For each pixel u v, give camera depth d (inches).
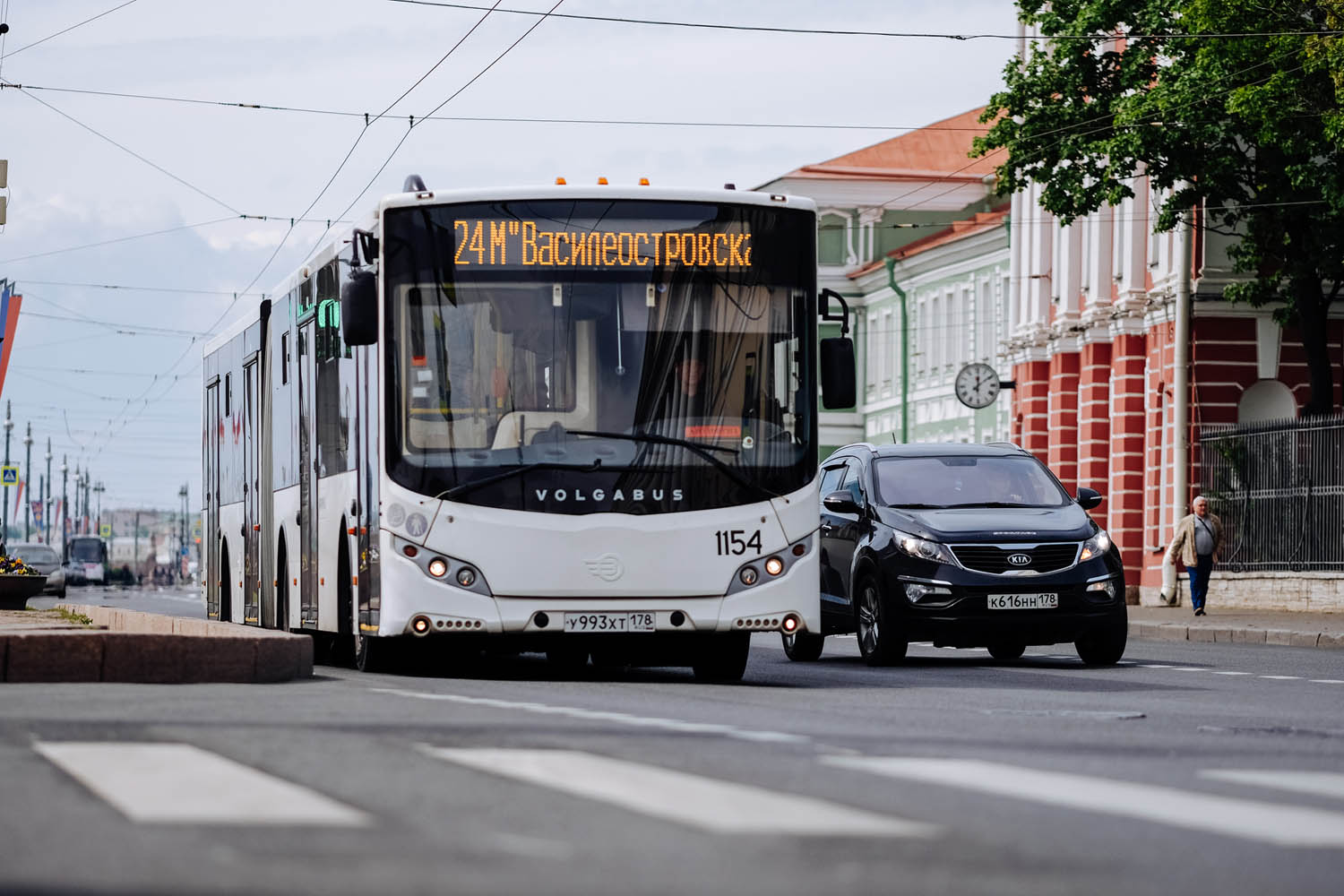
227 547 1835.6
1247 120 2534.5
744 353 1171.9
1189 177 2783.0
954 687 1176.2
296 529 1486.2
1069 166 2851.9
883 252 5477.4
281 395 1552.7
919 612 1434.5
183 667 1053.2
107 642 1035.3
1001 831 500.7
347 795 544.1
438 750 665.0
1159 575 3235.7
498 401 1155.3
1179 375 2977.4
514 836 472.7
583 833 478.9
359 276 1149.7
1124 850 473.7
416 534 1149.7
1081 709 983.6
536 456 1151.6
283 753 650.8
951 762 667.4
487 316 1160.2
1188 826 518.0
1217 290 3129.9
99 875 408.8
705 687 1128.8
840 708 947.3
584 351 1159.0
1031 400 3836.1
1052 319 3794.3
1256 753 743.7
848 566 1539.1
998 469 1549.0
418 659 1278.3
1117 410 3398.1
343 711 844.0
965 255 4606.3
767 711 914.1
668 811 518.6
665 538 1151.0
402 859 435.2
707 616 1154.0
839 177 5467.5
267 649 1080.8
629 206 1170.6
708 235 1176.2
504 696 981.8
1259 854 473.1
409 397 1158.3
